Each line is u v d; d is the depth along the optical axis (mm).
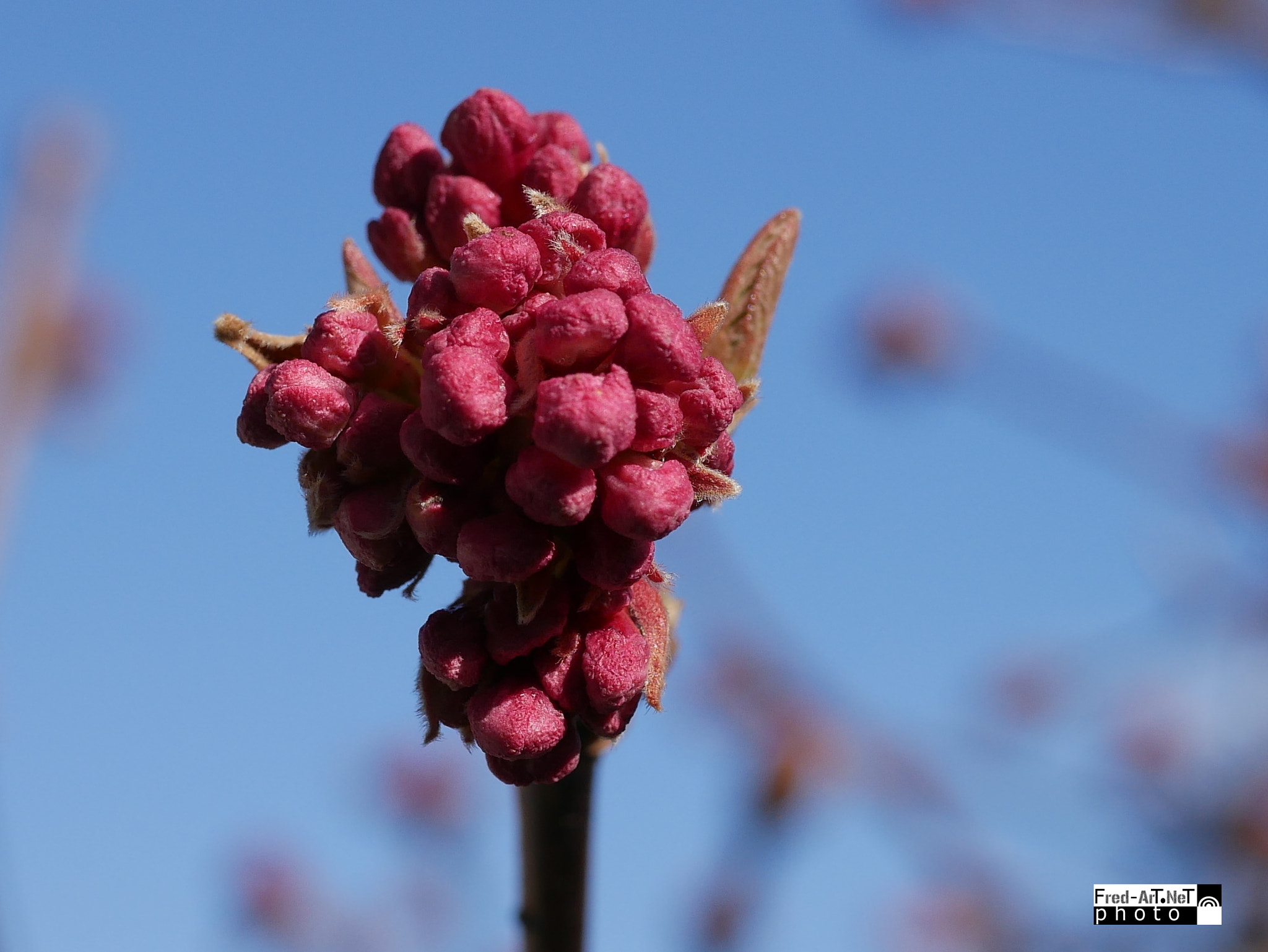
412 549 118
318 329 117
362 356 117
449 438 113
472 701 116
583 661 116
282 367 116
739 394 116
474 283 114
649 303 112
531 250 115
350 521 117
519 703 116
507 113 124
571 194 124
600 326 112
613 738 123
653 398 112
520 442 115
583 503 112
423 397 113
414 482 117
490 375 112
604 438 111
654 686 118
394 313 118
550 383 112
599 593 116
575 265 115
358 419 116
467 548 114
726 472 118
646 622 118
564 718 117
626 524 113
